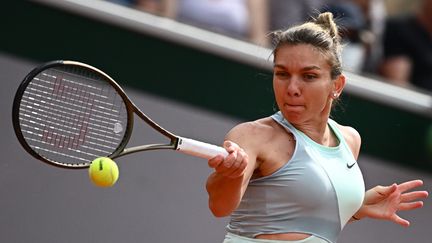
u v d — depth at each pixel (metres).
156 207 21.77
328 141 12.22
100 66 22.45
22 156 20.58
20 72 21.22
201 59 23.52
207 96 23.58
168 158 22.08
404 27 25.98
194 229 22.19
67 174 20.91
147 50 22.95
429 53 26.17
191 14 23.91
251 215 11.63
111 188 21.28
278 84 11.56
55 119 12.57
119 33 22.67
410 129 25.83
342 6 25.17
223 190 10.85
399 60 25.89
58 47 21.91
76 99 13.83
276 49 11.60
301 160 11.43
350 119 25.08
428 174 25.95
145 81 22.88
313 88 11.42
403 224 13.09
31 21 21.58
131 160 21.61
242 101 23.98
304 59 11.34
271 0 24.58
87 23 22.25
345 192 11.62
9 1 21.36
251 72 24.06
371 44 25.58
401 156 25.73
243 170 10.58
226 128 23.73
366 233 23.64
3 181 20.34
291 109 11.47
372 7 25.59
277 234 11.48
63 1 21.94
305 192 11.37
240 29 24.31
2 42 21.22
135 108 11.57
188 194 22.20
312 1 24.72
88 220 20.95
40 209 20.58
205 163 22.52
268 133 11.52
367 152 25.31
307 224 11.48
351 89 24.98
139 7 23.25
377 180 25.33
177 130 22.95
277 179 11.41
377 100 25.38
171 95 23.09
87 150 14.34
